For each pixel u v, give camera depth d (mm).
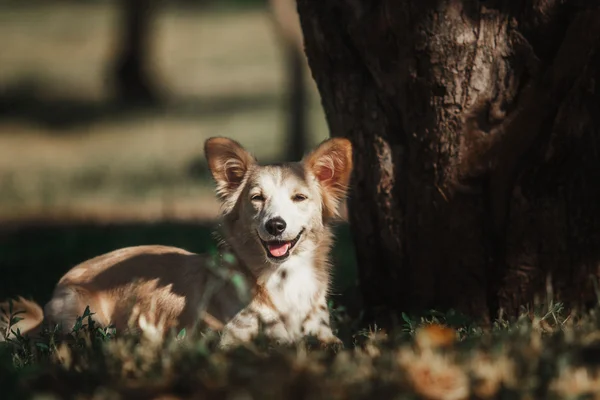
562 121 10484
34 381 7617
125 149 45656
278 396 6723
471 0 10445
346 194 11180
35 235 22469
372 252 12008
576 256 10875
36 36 75875
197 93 61562
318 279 11016
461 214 11039
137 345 8422
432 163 10938
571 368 7352
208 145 11000
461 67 10531
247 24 80375
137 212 28547
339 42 11570
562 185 10781
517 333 8492
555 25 10242
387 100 11281
